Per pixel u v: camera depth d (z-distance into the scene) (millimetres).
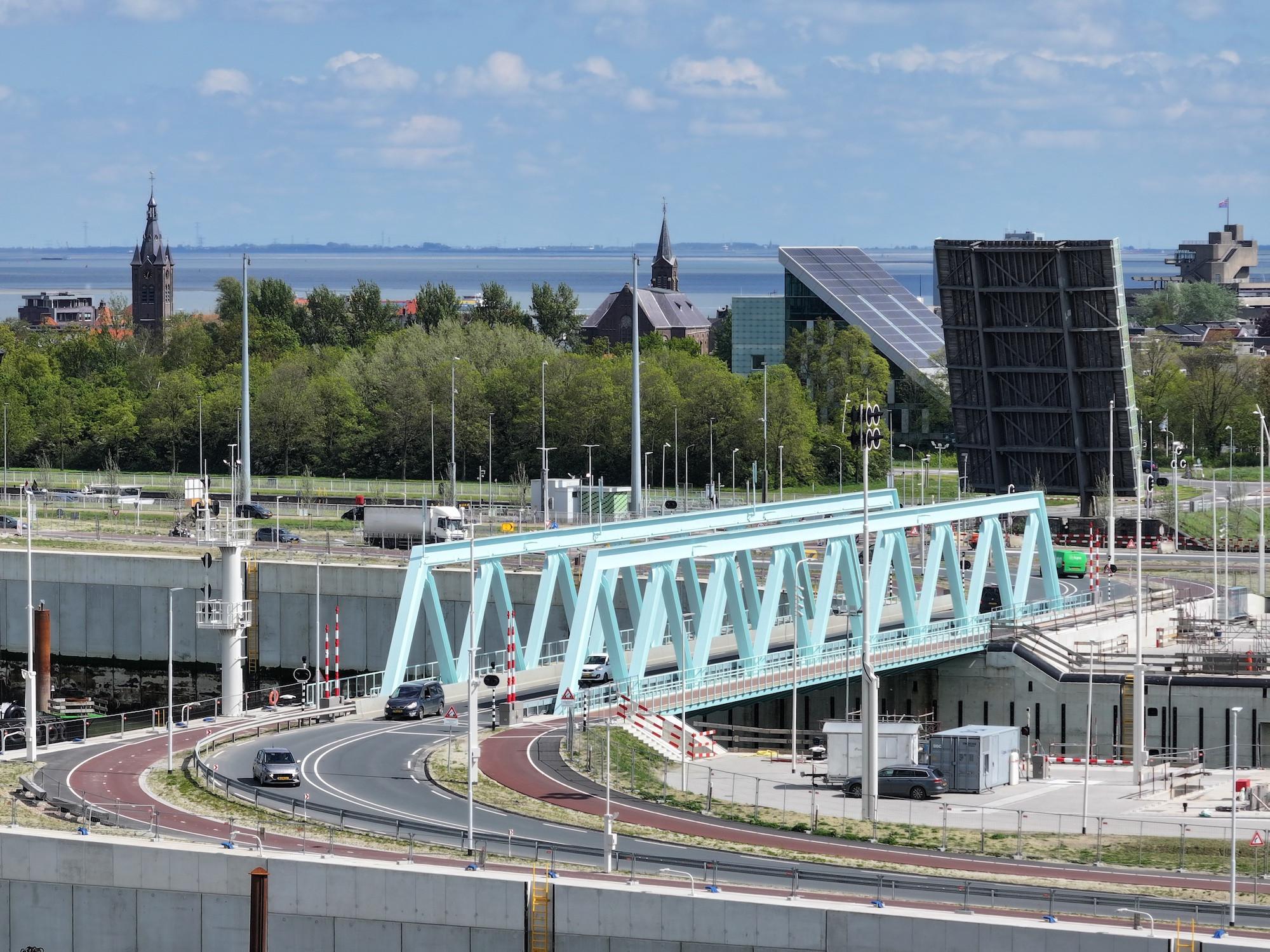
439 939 172375
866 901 166625
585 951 168625
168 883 180625
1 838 185125
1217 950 153250
